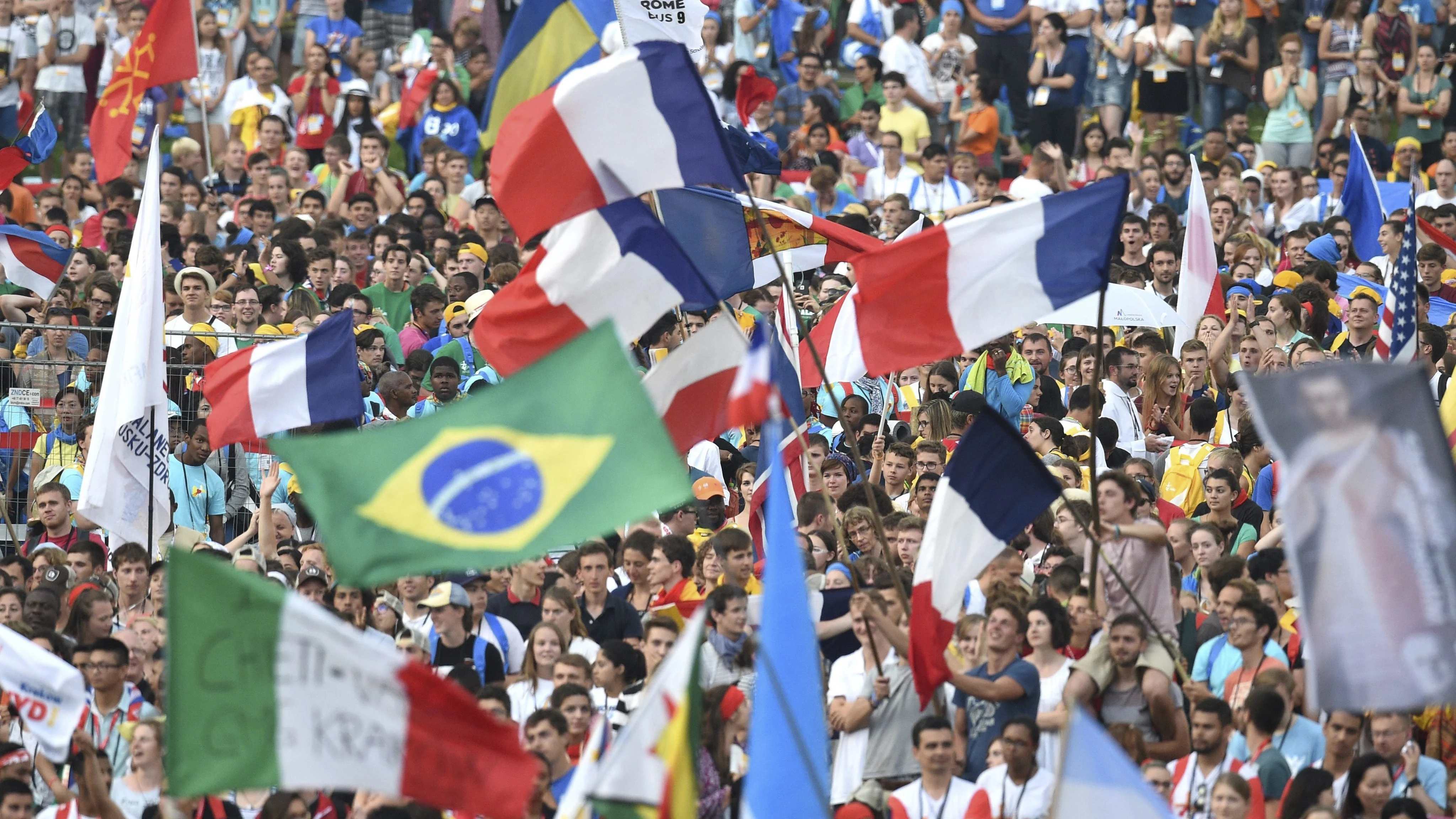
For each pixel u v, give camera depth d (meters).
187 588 25.16
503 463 27.05
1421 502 24.84
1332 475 25.08
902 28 91.69
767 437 28.62
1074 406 53.53
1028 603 37.59
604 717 31.75
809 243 49.97
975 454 35.94
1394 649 24.61
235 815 35.03
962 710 36.59
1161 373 54.97
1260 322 56.47
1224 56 89.62
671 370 40.62
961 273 37.28
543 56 49.69
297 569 46.69
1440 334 53.47
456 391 55.06
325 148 82.25
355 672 25.20
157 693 40.19
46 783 37.25
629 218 38.69
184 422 54.59
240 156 84.62
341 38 92.06
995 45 92.94
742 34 92.94
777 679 26.53
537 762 25.59
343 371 49.00
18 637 33.72
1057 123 90.44
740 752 36.28
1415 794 34.25
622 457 26.89
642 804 25.73
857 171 83.25
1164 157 81.19
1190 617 39.66
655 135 37.66
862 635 37.94
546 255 39.19
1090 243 36.94
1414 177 45.25
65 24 89.50
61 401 54.88
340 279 67.88
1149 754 35.69
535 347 39.25
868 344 37.69
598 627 42.38
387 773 25.19
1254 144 88.62
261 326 59.31
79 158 82.56
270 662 25.20
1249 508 47.19
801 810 26.42
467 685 37.50
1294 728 34.88
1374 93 89.75
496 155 37.66
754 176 76.44
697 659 26.30
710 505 51.19
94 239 75.50
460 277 65.50
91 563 47.09
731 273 47.62
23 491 54.50
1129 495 39.16
